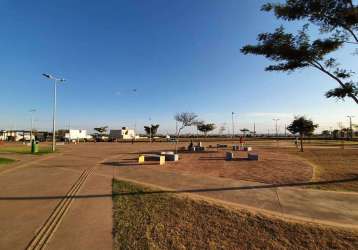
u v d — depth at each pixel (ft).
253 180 35.22
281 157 69.51
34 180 36.09
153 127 302.66
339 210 21.27
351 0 27.30
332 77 30.91
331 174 39.58
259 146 127.85
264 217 19.35
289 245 14.88
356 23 28.30
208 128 215.51
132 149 112.37
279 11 29.25
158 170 45.85
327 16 28.58
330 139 241.76
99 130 349.20
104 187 30.94
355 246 14.67
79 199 25.35
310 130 91.76
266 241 15.40
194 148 99.60
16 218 19.85
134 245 14.96
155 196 25.95
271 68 33.83
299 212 20.74
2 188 30.71
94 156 76.28
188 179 36.22
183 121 154.30
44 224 18.51
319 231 16.72
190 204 22.95
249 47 31.94
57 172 43.80
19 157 71.77
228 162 58.49
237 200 24.54
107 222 18.74
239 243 15.16
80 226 17.99
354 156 70.74
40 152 88.99
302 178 36.24
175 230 17.08
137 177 38.24
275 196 26.09
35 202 24.40
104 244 15.12
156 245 14.93
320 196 25.98
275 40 30.86
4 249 14.65
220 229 17.22
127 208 22.00
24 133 305.94
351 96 29.19
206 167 49.85
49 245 15.08
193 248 14.57
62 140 248.52
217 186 31.22
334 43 29.50
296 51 30.17
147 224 18.19
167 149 111.65
